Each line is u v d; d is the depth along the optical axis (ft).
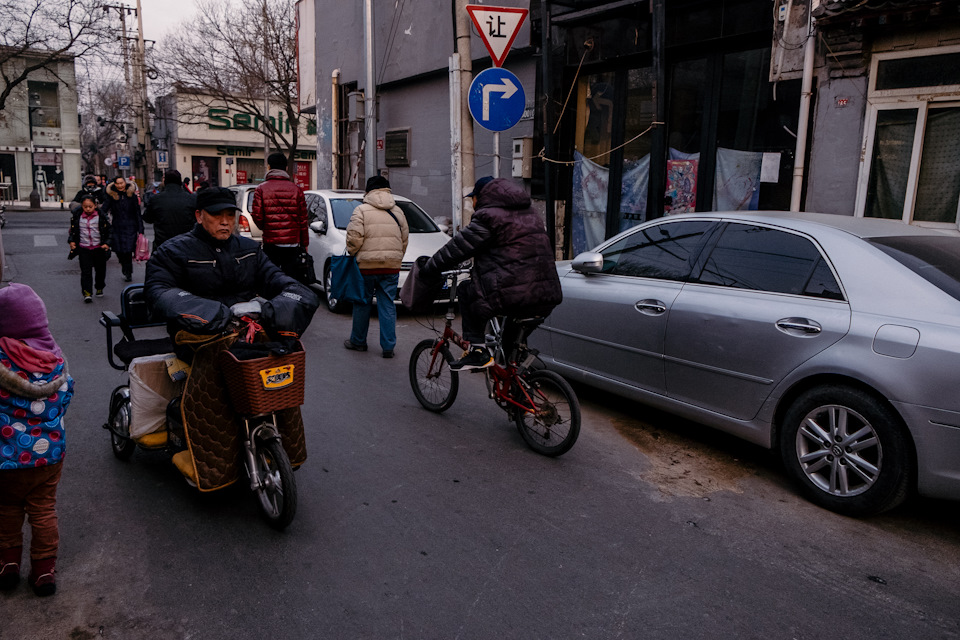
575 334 18.53
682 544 11.89
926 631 9.70
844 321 12.80
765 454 16.10
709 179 30.42
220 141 140.05
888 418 12.10
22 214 104.01
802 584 10.77
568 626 9.55
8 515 9.82
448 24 45.06
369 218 22.47
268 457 12.15
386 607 9.86
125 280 38.65
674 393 16.08
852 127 24.90
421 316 30.71
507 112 25.90
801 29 25.99
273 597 10.03
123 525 12.00
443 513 12.73
